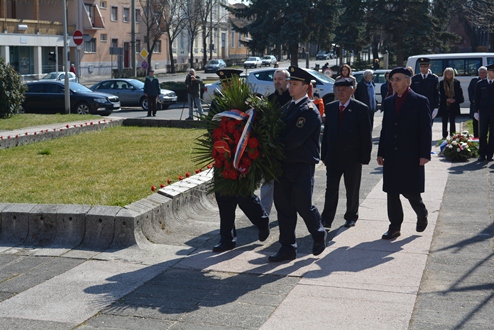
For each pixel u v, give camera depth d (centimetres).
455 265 636
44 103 2542
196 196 899
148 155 1300
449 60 2361
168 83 3391
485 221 800
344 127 761
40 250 705
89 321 512
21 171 1102
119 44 6412
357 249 696
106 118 2048
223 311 528
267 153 628
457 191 984
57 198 860
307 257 673
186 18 6744
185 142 1534
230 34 9162
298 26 4894
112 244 716
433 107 1396
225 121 639
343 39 4950
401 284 583
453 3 4838
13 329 497
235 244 715
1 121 1917
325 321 503
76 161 1221
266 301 549
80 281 605
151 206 767
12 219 744
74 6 5672
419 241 720
